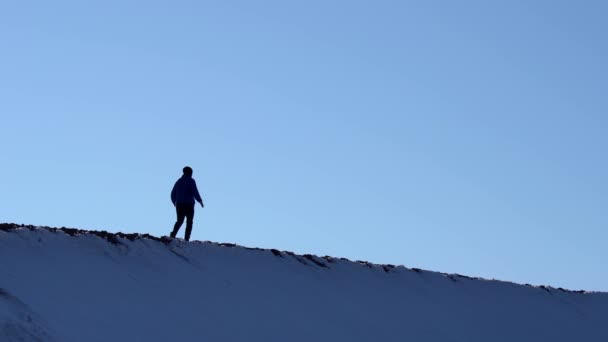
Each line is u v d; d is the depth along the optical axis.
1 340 12.78
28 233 16.61
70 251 16.80
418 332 21.23
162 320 15.86
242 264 20.19
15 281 14.69
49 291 14.95
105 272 16.66
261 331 17.33
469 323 23.66
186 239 21.45
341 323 19.59
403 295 23.42
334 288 21.55
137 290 16.61
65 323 14.15
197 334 15.98
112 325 14.84
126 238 18.45
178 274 18.06
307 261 22.38
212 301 17.62
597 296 32.25
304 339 17.88
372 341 19.41
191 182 21.39
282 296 19.53
